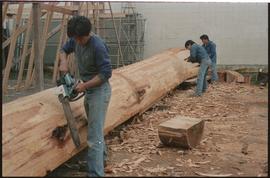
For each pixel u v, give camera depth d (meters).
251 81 13.96
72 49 4.48
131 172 4.45
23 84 10.98
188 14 15.38
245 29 15.17
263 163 4.77
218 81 12.73
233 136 6.11
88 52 4.11
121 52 14.84
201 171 4.47
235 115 7.74
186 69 10.65
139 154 5.11
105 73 4.08
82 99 5.05
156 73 8.43
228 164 4.73
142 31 15.63
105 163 4.68
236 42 15.26
